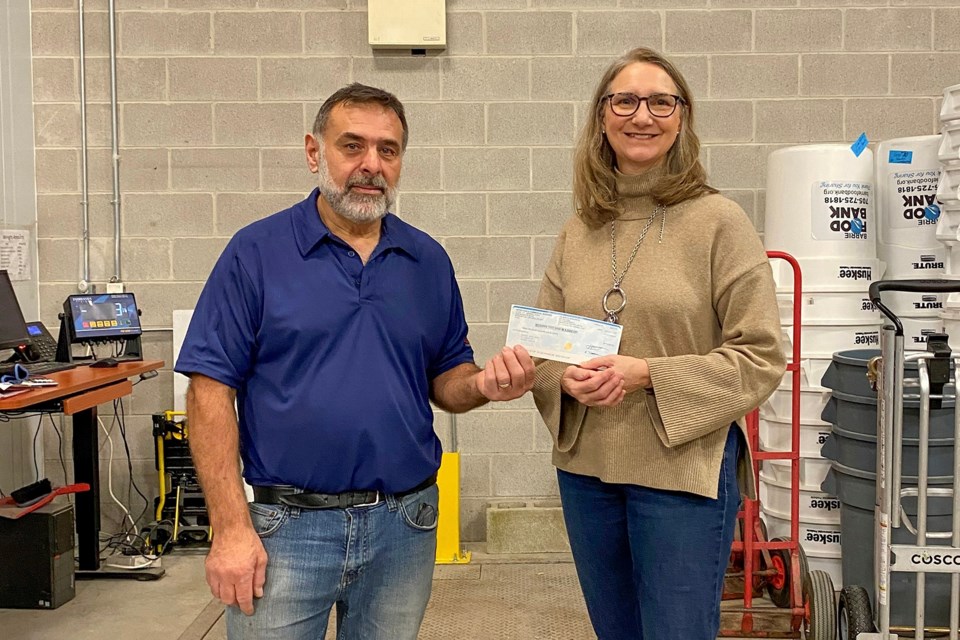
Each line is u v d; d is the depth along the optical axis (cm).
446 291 164
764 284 158
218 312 147
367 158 148
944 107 291
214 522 143
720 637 281
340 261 150
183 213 386
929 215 318
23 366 315
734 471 166
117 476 394
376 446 146
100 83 381
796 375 279
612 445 163
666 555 160
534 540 371
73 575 322
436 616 304
